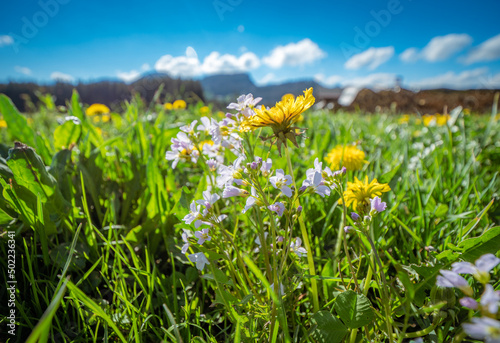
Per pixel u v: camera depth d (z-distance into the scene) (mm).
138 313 162
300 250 167
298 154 430
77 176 291
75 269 197
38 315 171
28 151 203
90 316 169
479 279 100
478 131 581
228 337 158
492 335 78
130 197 286
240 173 145
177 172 378
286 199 153
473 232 229
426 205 260
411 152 461
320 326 137
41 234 189
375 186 156
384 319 134
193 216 150
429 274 144
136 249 237
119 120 633
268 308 145
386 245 201
